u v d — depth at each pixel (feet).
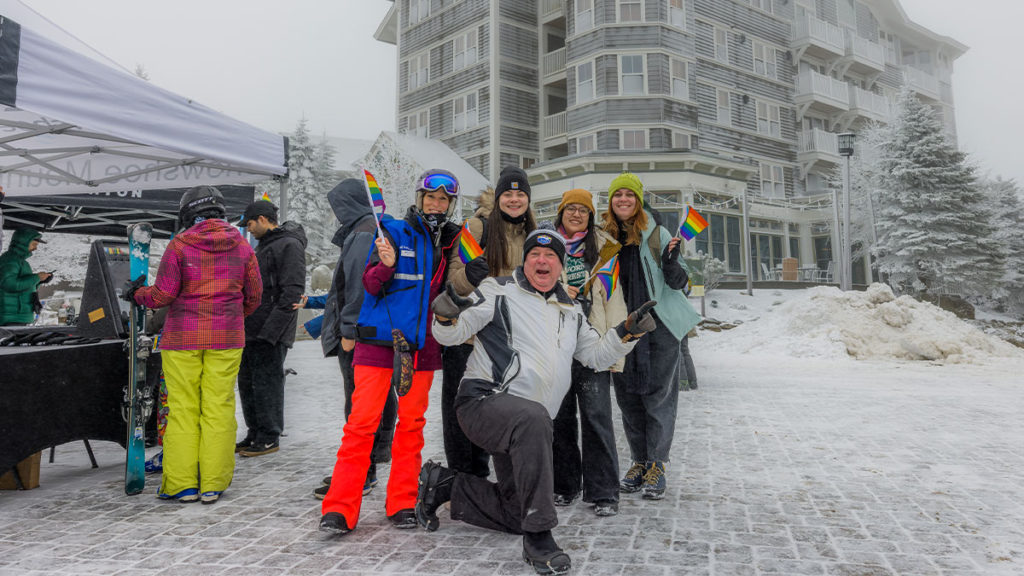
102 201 23.77
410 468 9.78
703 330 55.31
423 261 9.49
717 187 79.51
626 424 11.75
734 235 82.74
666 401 11.11
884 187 82.33
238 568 7.97
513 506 8.79
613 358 9.04
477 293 8.61
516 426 7.88
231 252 11.65
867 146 94.17
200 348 11.03
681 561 8.16
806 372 33.30
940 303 78.07
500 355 8.43
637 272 11.18
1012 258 96.17
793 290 74.84
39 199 22.80
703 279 60.39
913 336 40.73
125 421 12.92
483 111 91.56
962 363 37.22
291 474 13.04
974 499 11.05
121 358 13.02
